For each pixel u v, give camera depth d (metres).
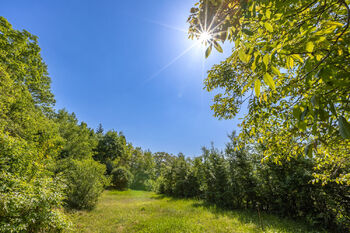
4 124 5.57
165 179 15.92
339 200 5.02
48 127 8.91
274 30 1.06
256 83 0.67
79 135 17.03
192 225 5.04
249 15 0.89
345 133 0.51
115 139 26.72
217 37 0.98
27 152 4.12
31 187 3.39
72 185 7.32
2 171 3.37
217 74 2.77
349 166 3.11
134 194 15.05
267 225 5.24
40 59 10.19
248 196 8.15
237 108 2.60
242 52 0.69
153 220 5.72
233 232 4.56
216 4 0.99
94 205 7.93
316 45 0.68
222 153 10.69
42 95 11.06
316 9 0.84
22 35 8.74
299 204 6.13
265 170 7.59
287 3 0.75
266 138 2.34
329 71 0.64
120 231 4.81
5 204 2.66
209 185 10.43
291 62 0.71
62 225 3.59
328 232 4.93
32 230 3.14
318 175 3.02
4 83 6.25
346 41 0.63
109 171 20.41
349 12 0.62
